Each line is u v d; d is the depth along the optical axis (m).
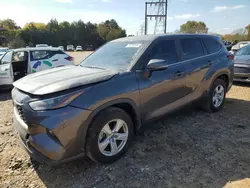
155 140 3.65
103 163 2.95
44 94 2.50
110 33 82.62
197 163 2.99
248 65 7.12
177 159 3.10
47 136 2.44
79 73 3.11
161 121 4.43
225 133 3.88
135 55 3.41
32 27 74.00
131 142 3.48
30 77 3.16
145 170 2.87
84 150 2.72
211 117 4.64
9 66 7.34
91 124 2.70
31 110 2.47
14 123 2.94
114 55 3.68
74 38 78.56
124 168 2.92
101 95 2.74
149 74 3.32
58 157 2.49
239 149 3.33
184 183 2.61
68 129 2.50
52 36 73.69
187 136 3.78
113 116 2.88
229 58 5.04
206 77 4.42
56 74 3.14
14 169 2.94
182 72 3.86
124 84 3.00
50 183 2.67
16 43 43.41
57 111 2.44
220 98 4.99
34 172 2.88
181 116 4.70
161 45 3.71
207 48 4.61
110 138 2.96
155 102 3.46
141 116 3.30
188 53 4.17
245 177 2.68
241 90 7.08
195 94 4.26
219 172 2.79
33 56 7.84
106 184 2.63
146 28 24.83
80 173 2.84
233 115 4.77
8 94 7.50
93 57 3.99
